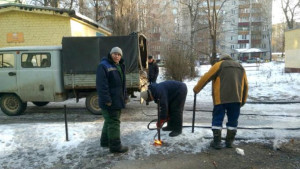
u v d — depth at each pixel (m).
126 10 22.41
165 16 40.41
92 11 25.33
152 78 11.38
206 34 32.56
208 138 5.20
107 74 4.48
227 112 4.77
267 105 9.02
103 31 18.17
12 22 13.26
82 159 4.58
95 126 6.21
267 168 4.04
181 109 5.38
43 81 8.07
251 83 14.52
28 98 8.20
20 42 13.30
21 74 8.15
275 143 4.82
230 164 4.20
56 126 6.20
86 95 8.35
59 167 4.35
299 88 11.91
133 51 7.87
